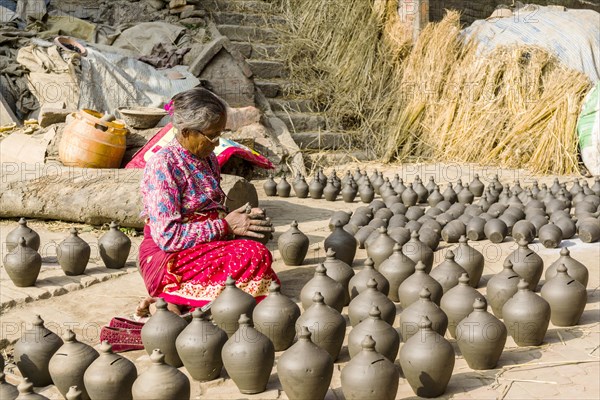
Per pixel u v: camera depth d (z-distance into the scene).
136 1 11.55
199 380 3.75
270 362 3.58
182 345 3.70
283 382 3.41
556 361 3.82
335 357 3.92
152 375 3.27
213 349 3.69
